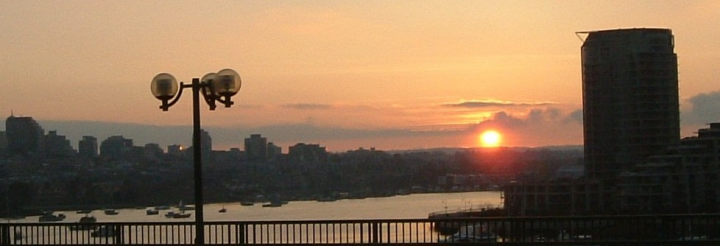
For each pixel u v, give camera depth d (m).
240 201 136.25
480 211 124.06
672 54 146.75
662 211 116.88
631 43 145.00
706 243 26.73
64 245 31.27
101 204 106.62
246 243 29.44
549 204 123.94
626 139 144.00
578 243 27.78
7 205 91.62
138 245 30.20
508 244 28.02
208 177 140.25
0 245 31.44
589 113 147.50
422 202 150.00
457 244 28.25
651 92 144.25
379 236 29.30
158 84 23.45
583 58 150.50
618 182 124.12
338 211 114.38
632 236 32.66
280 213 106.31
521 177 156.62
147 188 115.12
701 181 118.62
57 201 101.00
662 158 122.00
